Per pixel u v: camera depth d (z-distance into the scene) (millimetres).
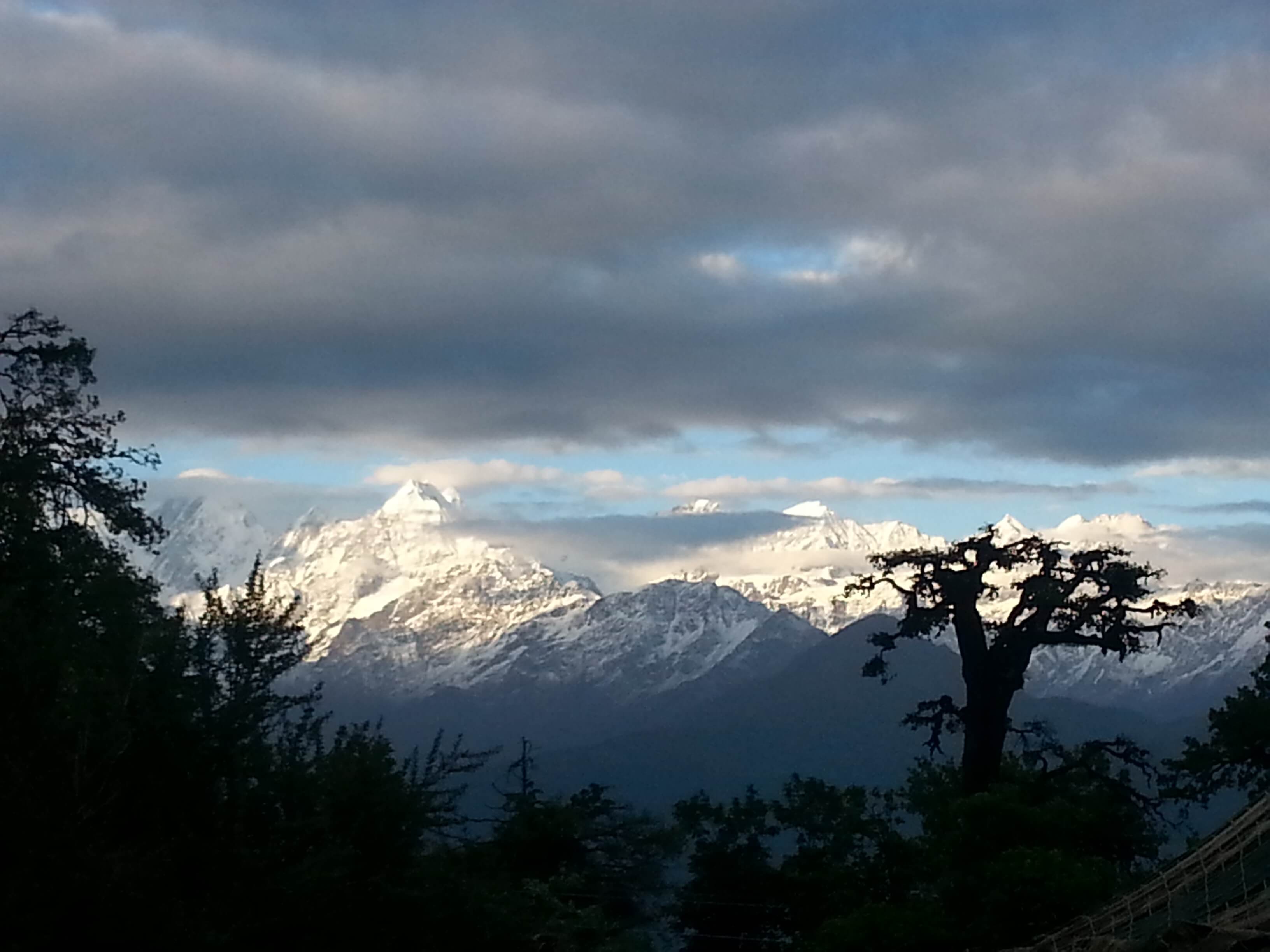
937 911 48625
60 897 26719
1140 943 26703
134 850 28031
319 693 35281
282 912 29922
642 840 68812
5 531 36625
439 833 37438
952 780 71438
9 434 44656
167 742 30719
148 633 31234
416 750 36906
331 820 32594
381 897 32719
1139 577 70125
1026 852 46875
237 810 31156
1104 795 62812
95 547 40719
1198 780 62469
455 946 34219
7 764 28172
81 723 29438
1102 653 71250
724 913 69125
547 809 66875
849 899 64062
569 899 61156
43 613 34719
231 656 33188
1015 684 70000
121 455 48469
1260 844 33469
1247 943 23219
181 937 27531
